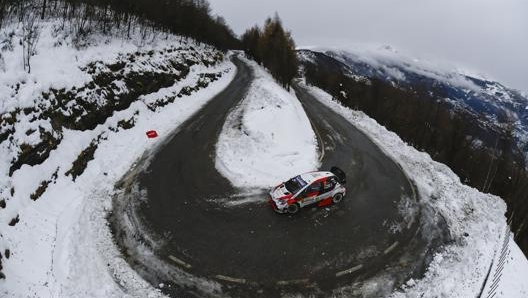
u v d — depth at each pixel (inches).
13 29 726.5
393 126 1470.2
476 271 503.2
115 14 1215.6
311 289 442.3
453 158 1295.5
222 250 500.7
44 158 592.7
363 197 669.3
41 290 414.3
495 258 542.6
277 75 1815.9
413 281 463.5
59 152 633.6
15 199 498.9
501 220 663.1
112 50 975.0
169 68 1234.6
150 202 613.3
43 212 532.1
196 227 549.6
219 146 848.9
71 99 717.3
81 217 555.2
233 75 1939.0
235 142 862.5
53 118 650.8
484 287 476.4
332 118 1282.0
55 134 638.5
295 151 860.0
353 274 470.6
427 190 725.3
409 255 514.9
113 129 826.8
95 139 753.0
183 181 689.0
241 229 548.4
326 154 884.6
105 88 847.1
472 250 544.4
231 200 629.3
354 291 442.9
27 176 541.0
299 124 1021.2
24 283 412.2
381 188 714.8
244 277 455.8
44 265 450.6
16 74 607.8
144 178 693.3
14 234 460.8
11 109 553.6
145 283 439.2
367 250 517.3
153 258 480.7
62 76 719.7
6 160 512.7
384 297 437.7
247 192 658.8
